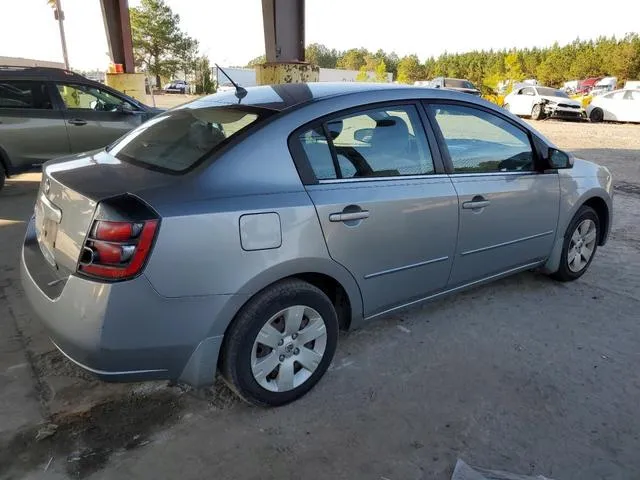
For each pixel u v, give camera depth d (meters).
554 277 4.48
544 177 3.91
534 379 3.07
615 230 6.08
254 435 2.57
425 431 2.62
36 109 7.40
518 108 25.28
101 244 2.19
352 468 2.38
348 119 2.89
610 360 3.29
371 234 2.87
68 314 2.26
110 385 2.96
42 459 2.39
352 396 2.89
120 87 14.88
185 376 2.46
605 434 2.62
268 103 2.87
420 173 3.17
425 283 3.29
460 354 3.33
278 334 2.64
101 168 2.66
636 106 21.81
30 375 3.04
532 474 2.35
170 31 66.81
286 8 8.58
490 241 3.59
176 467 2.36
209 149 2.56
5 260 4.78
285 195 2.56
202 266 2.31
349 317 3.01
